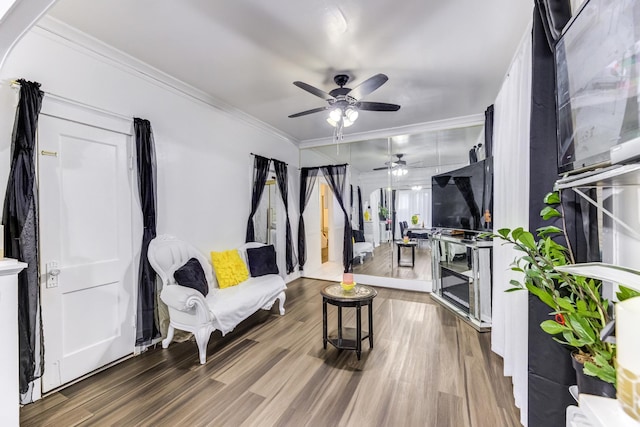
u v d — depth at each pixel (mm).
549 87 1453
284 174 5094
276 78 2980
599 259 1242
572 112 1175
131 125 2629
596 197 1252
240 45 2389
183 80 3018
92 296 2312
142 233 2689
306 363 2441
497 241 2551
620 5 891
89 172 2314
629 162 734
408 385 2123
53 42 2086
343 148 5395
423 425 1726
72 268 2184
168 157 3002
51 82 2074
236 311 2816
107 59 2434
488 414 1816
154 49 2438
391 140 4992
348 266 5148
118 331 2490
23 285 1855
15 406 1502
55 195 2094
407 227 4867
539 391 1378
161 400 1961
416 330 3102
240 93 3365
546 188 1438
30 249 1882
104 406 1897
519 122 2002
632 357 658
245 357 2553
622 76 886
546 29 1401
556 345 1329
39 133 2010
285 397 1993
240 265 3594
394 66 2742
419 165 4777
